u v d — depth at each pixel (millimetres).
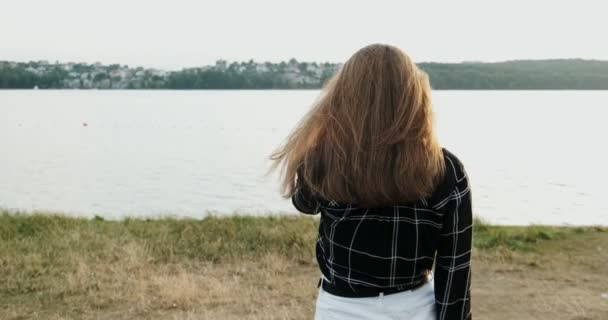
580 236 9445
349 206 2020
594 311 6098
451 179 1995
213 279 6934
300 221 9977
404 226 1989
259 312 5910
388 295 2045
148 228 9461
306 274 7289
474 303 6363
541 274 7430
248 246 8375
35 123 95188
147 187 30719
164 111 148250
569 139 68250
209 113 141000
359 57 2072
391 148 1934
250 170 38406
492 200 26469
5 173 36031
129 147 55938
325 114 2086
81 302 6152
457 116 124500
